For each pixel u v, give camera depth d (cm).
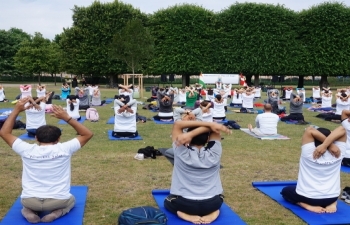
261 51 4241
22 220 534
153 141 1192
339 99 1748
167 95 1688
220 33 4281
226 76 3931
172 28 4222
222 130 523
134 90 2939
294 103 1720
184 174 541
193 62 4212
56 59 4900
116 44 3306
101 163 891
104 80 5259
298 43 4316
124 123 1230
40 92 2441
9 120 533
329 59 4256
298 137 1310
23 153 523
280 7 4269
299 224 551
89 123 1583
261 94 3700
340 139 579
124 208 609
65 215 556
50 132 536
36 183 529
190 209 538
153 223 484
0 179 755
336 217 567
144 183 743
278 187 722
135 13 4350
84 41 4266
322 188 582
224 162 927
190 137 518
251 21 4225
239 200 655
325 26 4216
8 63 5838
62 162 535
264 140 1236
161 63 4238
